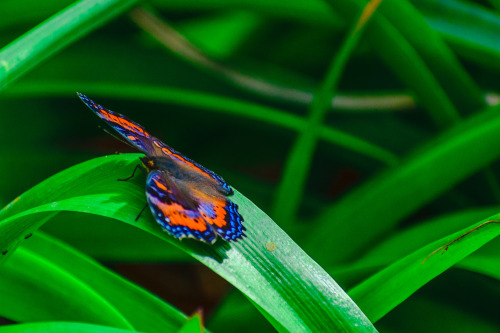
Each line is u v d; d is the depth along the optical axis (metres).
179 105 0.60
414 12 0.54
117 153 0.50
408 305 0.53
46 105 0.63
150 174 0.49
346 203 0.56
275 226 0.49
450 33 0.58
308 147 0.55
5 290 0.50
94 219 0.56
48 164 0.59
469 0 0.61
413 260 0.49
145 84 0.59
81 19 0.49
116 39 0.60
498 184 0.58
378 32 0.55
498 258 0.51
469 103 0.57
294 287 0.48
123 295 0.51
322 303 0.48
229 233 0.49
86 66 0.59
